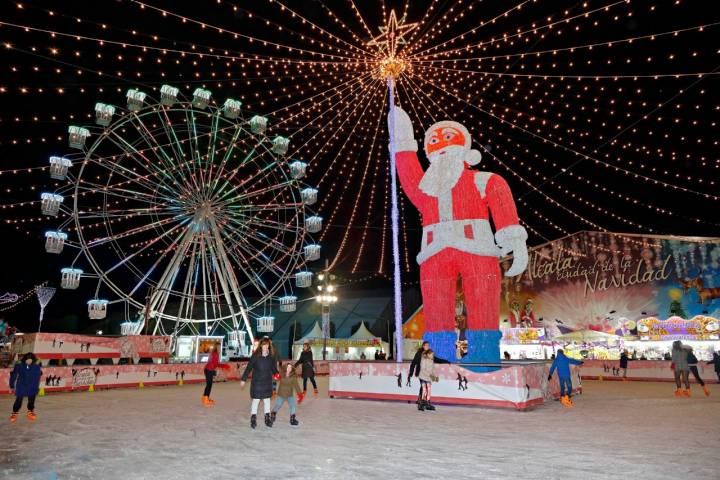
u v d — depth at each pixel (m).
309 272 26.69
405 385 13.28
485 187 14.43
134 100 22.16
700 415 10.78
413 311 40.41
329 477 5.60
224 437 8.12
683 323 28.98
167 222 25.17
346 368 14.52
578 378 16.20
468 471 5.84
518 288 34.75
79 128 21.08
